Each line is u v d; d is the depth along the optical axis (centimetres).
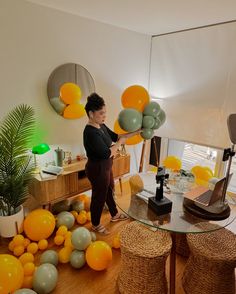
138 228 174
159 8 211
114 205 246
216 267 152
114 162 277
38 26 216
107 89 293
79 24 245
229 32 251
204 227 147
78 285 173
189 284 167
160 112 227
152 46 329
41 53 224
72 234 192
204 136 298
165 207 157
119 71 300
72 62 249
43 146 220
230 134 135
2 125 212
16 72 212
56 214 251
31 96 226
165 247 154
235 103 262
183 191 186
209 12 220
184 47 294
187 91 304
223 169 303
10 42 203
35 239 209
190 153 360
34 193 232
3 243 213
